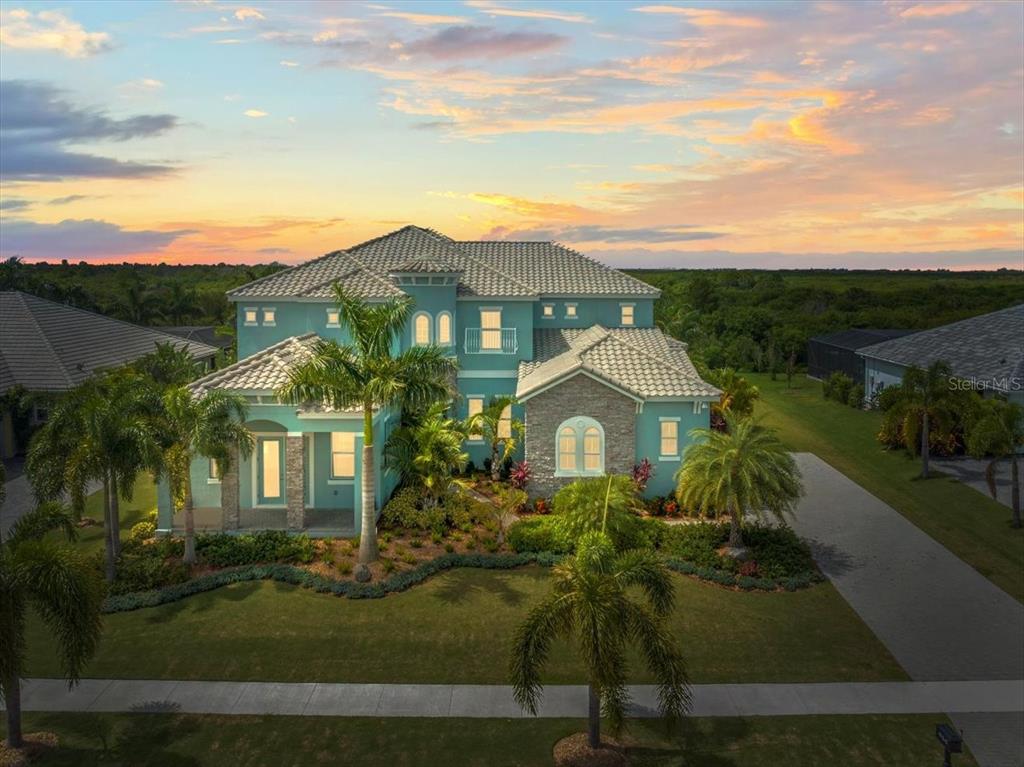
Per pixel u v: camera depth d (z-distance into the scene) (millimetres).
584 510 25438
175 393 23828
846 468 36938
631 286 40125
